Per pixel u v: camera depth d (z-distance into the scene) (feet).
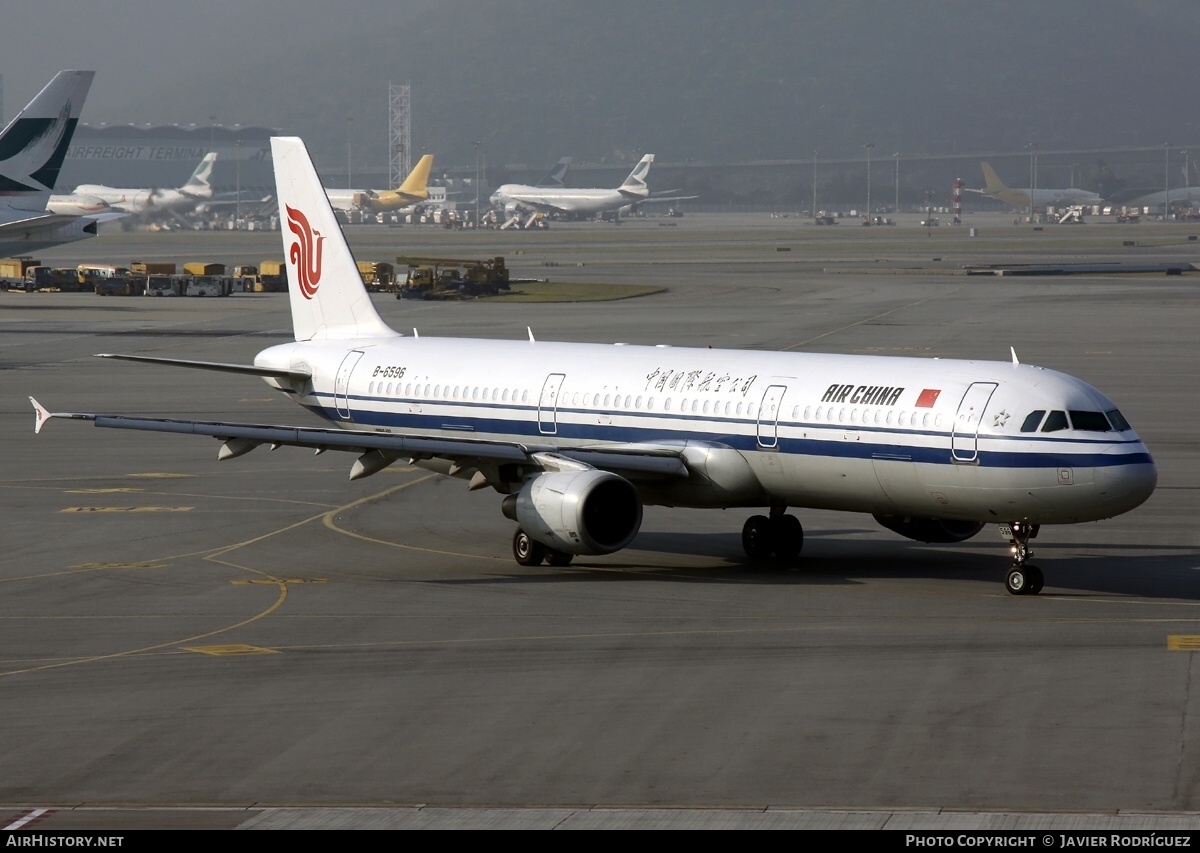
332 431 348.59
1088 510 312.50
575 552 339.16
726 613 305.53
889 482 335.06
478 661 266.57
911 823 183.42
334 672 259.60
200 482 478.18
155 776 205.36
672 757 211.20
